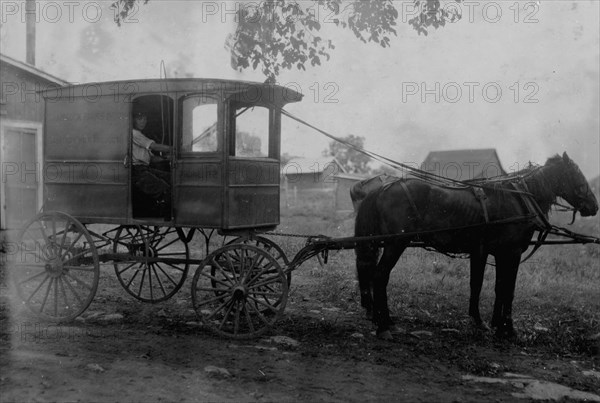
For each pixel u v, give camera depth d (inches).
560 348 291.6
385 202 295.4
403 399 210.8
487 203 296.5
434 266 502.3
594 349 290.0
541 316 354.0
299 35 312.3
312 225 889.5
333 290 399.5
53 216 295.3
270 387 214.5
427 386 225.8
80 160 303.4
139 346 255.6
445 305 369.1
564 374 251.3
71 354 238.7
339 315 337.7
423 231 289.0
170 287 393.1
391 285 420.8
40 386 201.3
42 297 353.1
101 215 299.3
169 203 298.7
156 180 294.7
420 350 273.1
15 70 517.0
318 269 486.0
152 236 314.0
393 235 289.1
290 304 362.3
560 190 313.1
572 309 371.2
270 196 303.1
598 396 224.7
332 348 270.5
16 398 190.4
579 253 639.1
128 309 332.5
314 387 217.8
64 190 308.8
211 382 215.5
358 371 238.7
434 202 294.0
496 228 297.3
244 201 283.7
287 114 302.2
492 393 221.6
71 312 299.0
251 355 251.1
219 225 273.7
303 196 1672.0
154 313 323.9
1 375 210.4
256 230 297.4
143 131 320.2
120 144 293.0
